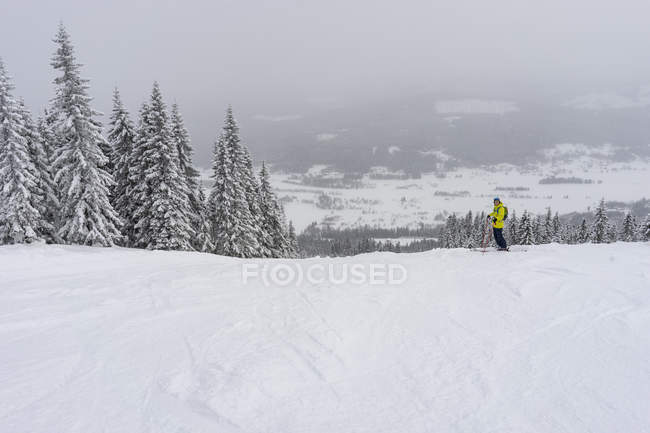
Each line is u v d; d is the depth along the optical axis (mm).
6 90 20781
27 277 11305
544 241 53781
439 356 5527
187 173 30953
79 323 7070
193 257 15461
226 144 30844
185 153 30797
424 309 7254
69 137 22047
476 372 5074
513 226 53062
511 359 5371
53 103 21250
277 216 40406
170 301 8188
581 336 5934
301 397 4551
